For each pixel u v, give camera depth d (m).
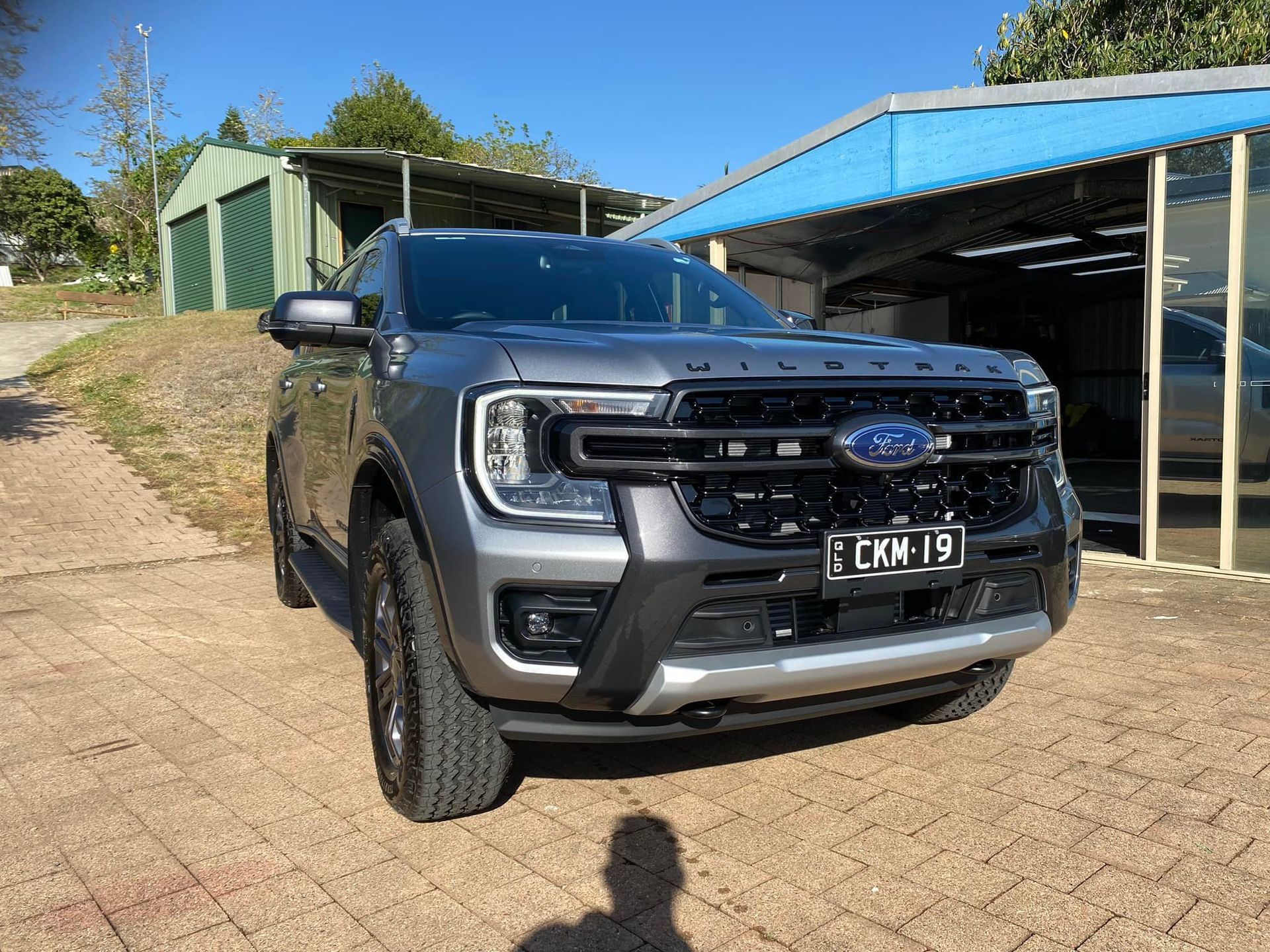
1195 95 5.88
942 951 2.03
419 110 40.53
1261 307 5.72
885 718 3.50
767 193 8.84
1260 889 2.26
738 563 2.24
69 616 5.21
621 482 2.23
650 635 2.20
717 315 3.62
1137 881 2.30
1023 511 2.71
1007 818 2.65
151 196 41.78
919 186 7.53
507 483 2.23
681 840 2.54
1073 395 18.42
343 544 3.63
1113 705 3.57
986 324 17.53
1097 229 11.16
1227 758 3.04
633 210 23.72
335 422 3.59
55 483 8.84
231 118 50.00
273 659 4.32
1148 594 5.43
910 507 2.52
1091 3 17.59
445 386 2.42
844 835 2.56
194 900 2.26
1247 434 5.81
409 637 2.50
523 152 47.53
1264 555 5.80
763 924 2.13
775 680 2.30
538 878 2.35
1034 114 6.75
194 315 19.64
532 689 2.24
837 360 2.49
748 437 2.28
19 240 44.75
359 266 4.27
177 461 9.70
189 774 3.02
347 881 2.34
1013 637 2.65
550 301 3.38
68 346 16.34
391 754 2.71
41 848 2.53
